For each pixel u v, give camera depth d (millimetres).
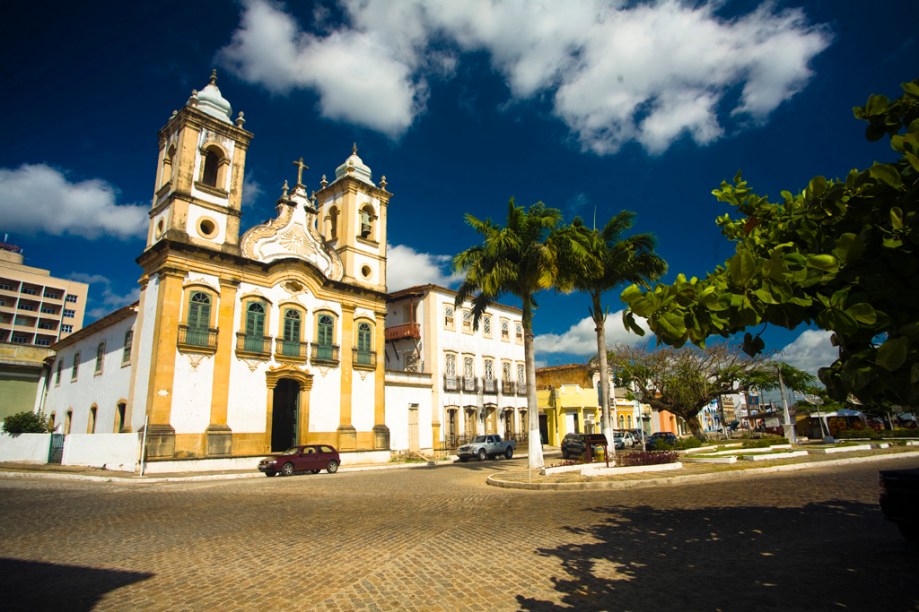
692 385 33844
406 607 5254
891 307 2916
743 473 15688
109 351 28109
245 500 13430
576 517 9805
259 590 5891
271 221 27469
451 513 10906
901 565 6008
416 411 33875
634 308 3162
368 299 31203
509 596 5445
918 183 2885
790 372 33781
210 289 24266
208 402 23312
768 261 2992
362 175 33375
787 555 6566
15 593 5879
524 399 43281
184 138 24797
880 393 2879
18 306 80750
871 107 3465
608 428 19609
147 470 20797
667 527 8484
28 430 29469
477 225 20828
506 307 43750
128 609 5375
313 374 27469
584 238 20156
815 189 3580
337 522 10086
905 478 6863
